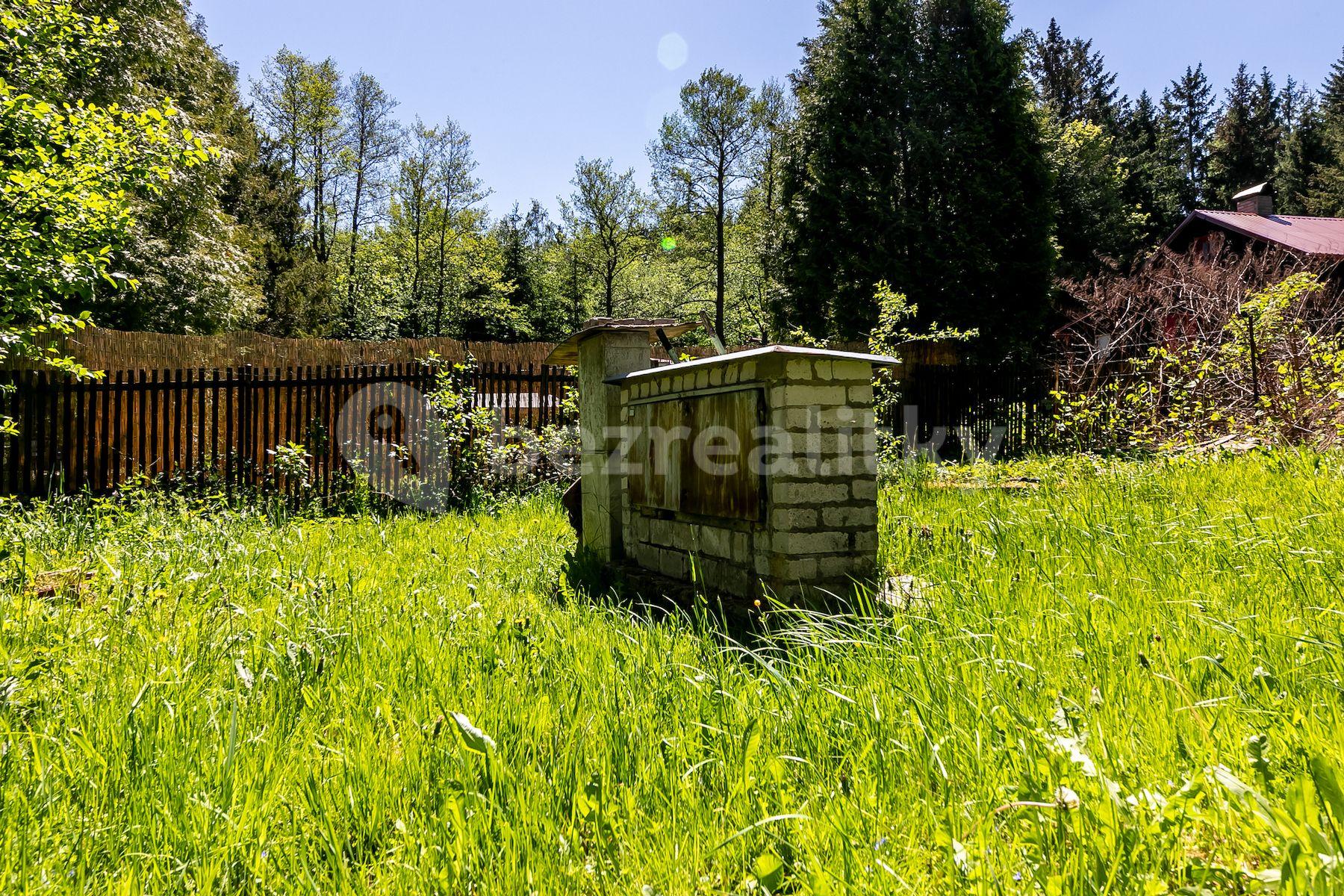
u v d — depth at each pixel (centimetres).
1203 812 194
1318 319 1243
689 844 209
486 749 238
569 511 730
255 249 3114
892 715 271
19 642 387
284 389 1169
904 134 2489
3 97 778
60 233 789
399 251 4494
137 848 212
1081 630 326
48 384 952
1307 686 258
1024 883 173
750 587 468
